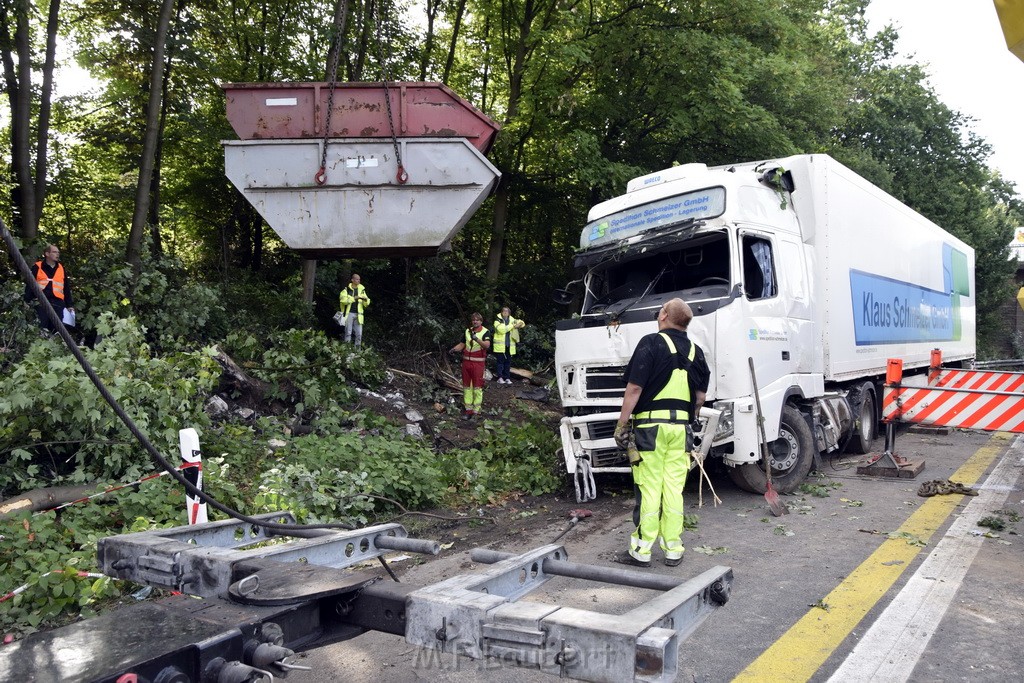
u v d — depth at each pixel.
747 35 19.36
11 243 2.92
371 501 7.18
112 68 16.27
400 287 20.25
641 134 20.70
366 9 15.81
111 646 2.07
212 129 17.77
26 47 13.47
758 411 7.36
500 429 10.98
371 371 12.91
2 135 16.89
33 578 4.65
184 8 16.19
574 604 4.88
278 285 19.69
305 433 9.64
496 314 18.94
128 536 3.14
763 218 8.11
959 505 7.46
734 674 3.83
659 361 5.66
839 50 28.58
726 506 7.69
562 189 21.69
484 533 6.81
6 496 6.21
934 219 33.78
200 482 5.53
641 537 5.63
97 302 11.68
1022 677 3.76
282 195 6.32
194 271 20.14
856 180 9.94
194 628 2.21
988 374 12.08
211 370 8.45
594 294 8.74
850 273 9.66
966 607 4.70
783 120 20.44
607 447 7.87
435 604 2.41
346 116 6.36
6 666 1.94
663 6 18.73
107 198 17.72
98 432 6.75
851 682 3.71
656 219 8.21
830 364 9.02
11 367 7.91
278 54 19.41
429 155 6.39
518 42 19.42
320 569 2.73
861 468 9.20
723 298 7.39
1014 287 41.06
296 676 3.87
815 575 5.40
